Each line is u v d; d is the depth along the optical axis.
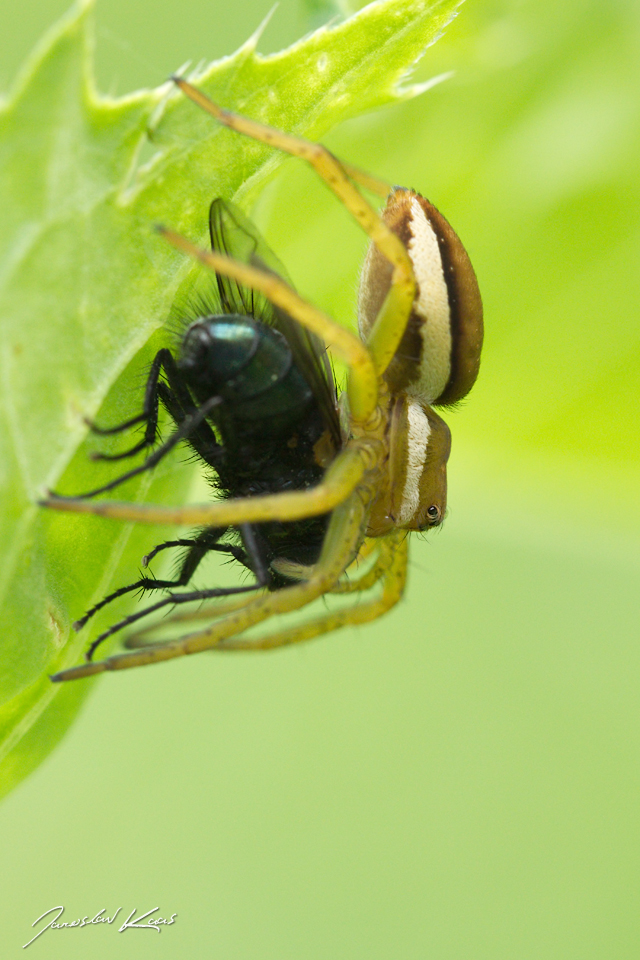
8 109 0.12
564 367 0.15
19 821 0.14
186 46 0.14
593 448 0.15
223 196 0.13
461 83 0.14
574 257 0.15
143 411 0.13
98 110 0.12
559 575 0.15
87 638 0.13
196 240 0.13
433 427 0.13
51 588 0.13
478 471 0.15
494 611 0.15
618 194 0.14
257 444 0.13
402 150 0.14
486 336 0.15
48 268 0.12
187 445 0.13
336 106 0.13
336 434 0.13
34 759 0.13
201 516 0.13
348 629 0.15
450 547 0.15
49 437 0.12
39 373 0.12
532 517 0.15
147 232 0.12
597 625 0.15
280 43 0.14
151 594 0.13
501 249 0.15
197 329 0.13
